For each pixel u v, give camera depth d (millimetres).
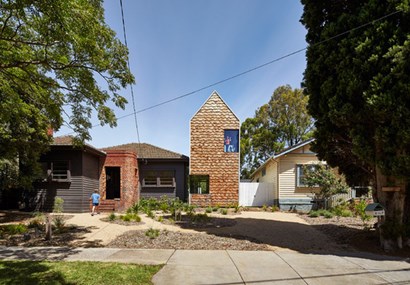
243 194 20500
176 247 7977
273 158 19031
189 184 19797
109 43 7320
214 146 19469
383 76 7148
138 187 20250
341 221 13039
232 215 15055
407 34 6988
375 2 7539
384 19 7402
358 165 9586
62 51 6793
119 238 9000
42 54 6922
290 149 18609
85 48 6578
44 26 5699
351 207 16578
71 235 9523
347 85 7770
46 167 15766
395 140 7148
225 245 8297
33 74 7562
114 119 9203
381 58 7238
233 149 19469
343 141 9180
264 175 24922
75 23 5656
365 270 6133
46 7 5113
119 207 17312
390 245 7906
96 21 6270
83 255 7012
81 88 8266
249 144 36594
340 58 8031
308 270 6082
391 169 7301
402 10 6898
